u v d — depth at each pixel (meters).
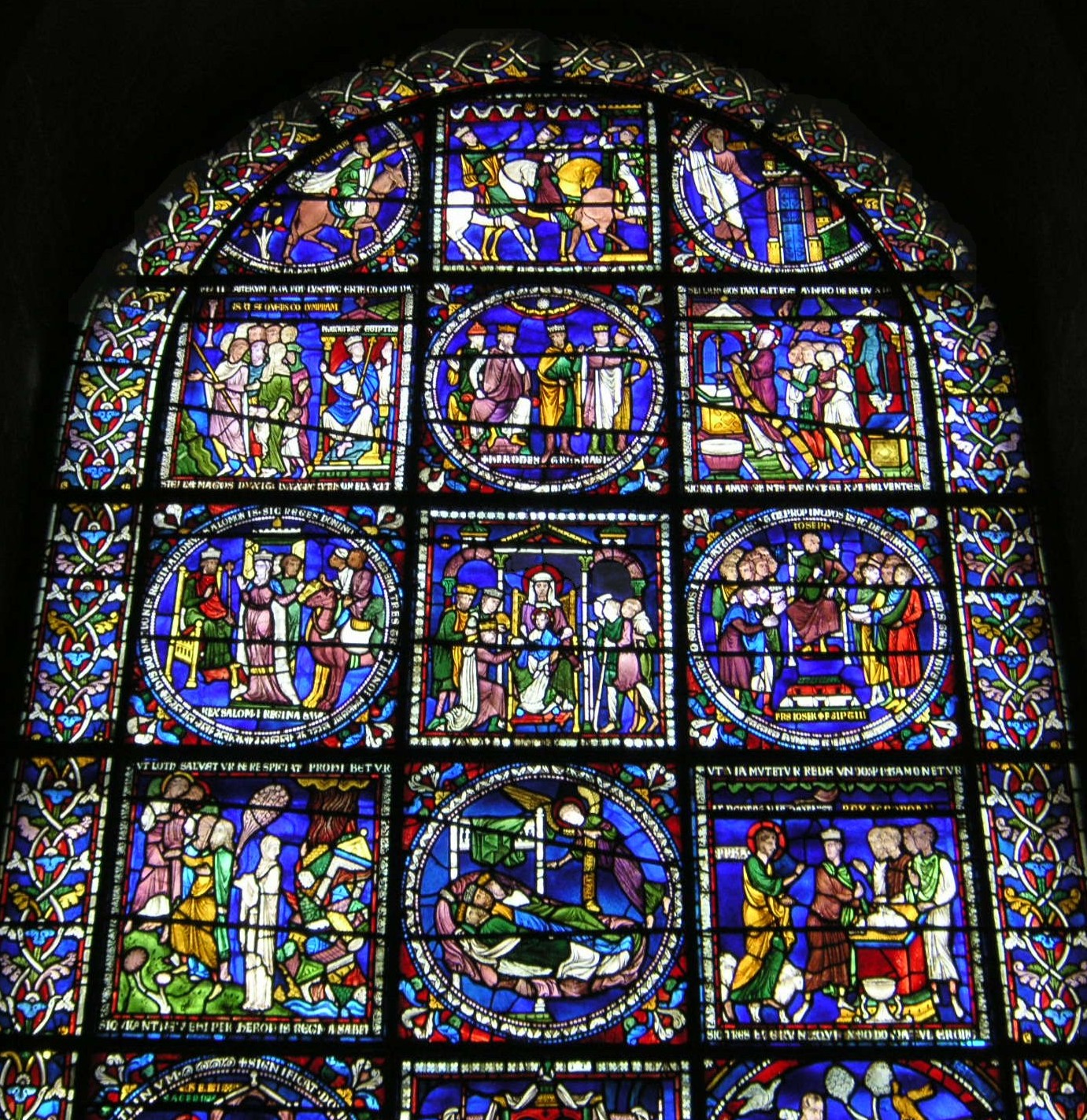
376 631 8.61
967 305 9.53
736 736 8.37
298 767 8.28
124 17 9.16
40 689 8.45
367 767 8.29
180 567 8.77
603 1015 7.77
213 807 8.20
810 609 8.69
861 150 10.01
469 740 8.34
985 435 9.16
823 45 10.02
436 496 8.94
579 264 9.65
